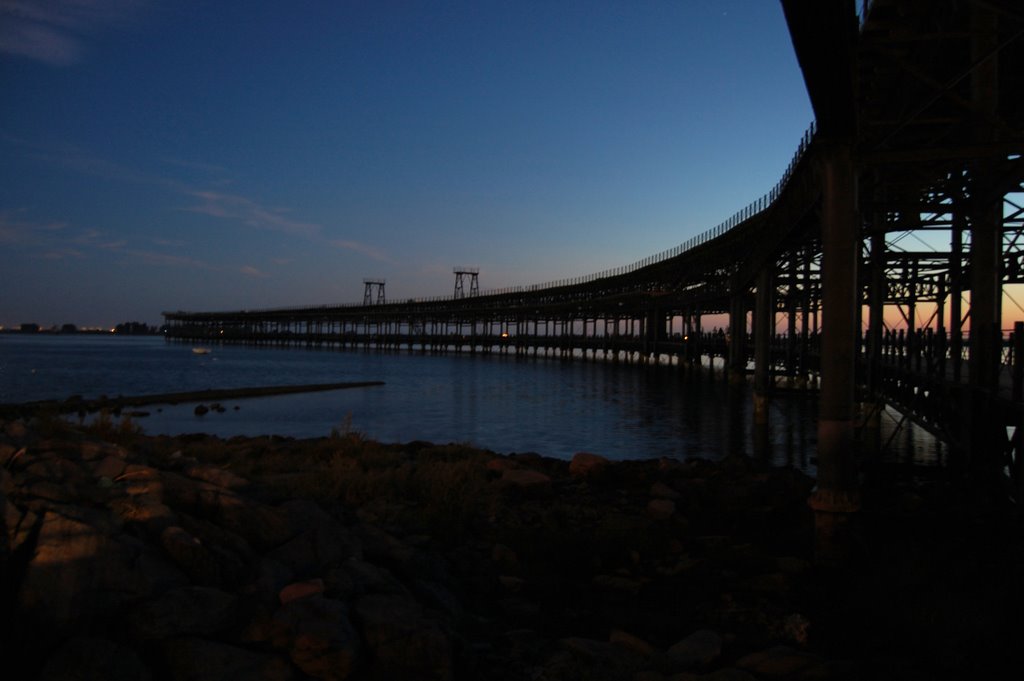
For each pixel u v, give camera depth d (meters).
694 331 102.12
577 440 34.62
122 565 6.03
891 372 26.30
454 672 6.53
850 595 9.81
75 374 94.62
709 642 7.67
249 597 6.63
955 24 15.03
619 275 129.00
